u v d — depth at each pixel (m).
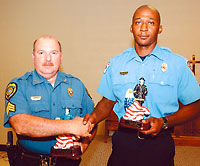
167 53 1.49
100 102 1.65
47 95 1.51
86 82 4.30
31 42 4.22
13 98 1.41
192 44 4.06
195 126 3.77
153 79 1.44
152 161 1.40
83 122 1.36
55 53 1.47
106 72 1.62
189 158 3.33
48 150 1.46
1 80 4.25
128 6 4.14
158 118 1.34
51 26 4.25
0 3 4.22
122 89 1.50
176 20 4.06
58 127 1.31
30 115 1.35
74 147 1.31
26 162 1.46
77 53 4.28
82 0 4.21
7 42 4.23
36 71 1.55
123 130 1.49
